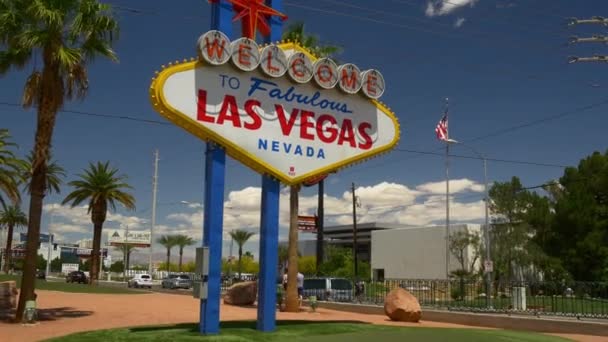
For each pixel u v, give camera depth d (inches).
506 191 2042.3
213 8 599.5
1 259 4606.3
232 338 528.4
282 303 1111.6
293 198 1038.4
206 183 574.6
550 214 1958.7
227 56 569.9
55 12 745.0
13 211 2935.5
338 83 641.0
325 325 658.2
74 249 6230.3
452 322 937.5
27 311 723.4
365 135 657.6
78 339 526.3
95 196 1990.7
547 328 840.3
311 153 621.6
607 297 1077.8
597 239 1788.9
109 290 1596.9
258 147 590.6
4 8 767.1
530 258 1873.8
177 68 552.4
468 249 2190.0
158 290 1937.7
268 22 636.7
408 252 2593.5
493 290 1359.5
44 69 772.6
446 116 1567.4
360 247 3875.5
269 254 601.6
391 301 855.7
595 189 1923.0
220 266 562.9
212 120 564.7
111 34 805.9
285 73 610.9
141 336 538.6
